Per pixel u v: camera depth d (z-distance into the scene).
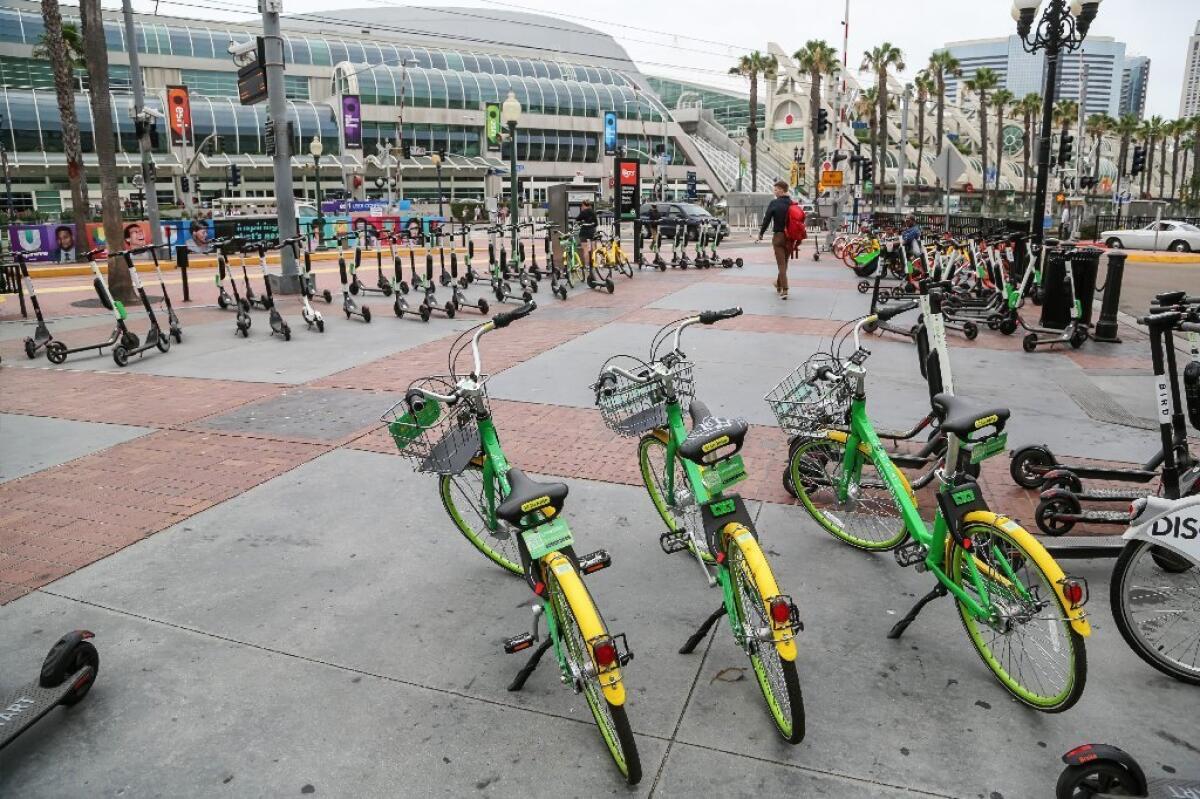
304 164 69.50
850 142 71.00
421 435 3.94
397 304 12.30
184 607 4.00
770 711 3.13
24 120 59.53
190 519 5.00
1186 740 2.99
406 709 3.24
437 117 79.94
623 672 3.45
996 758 2.91
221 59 75.81
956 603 3.54
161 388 8.16
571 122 88.62
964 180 85.62
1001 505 4.93
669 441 4.20
